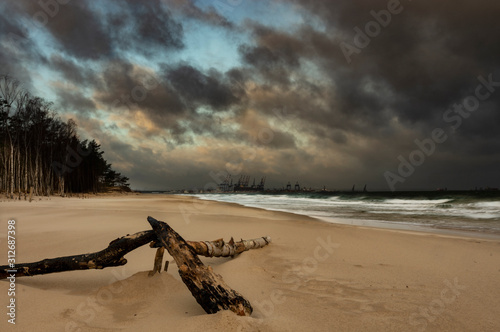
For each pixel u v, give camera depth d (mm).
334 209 27734
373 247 7645
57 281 4711
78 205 21656
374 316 3525
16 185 43688
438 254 7004
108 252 4312
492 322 3436
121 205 22578
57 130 46562
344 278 5102
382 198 51562
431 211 24328
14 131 36750
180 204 25500
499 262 6301
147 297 3805
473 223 15703
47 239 7730
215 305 3303
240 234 9062
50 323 3010
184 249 3809
